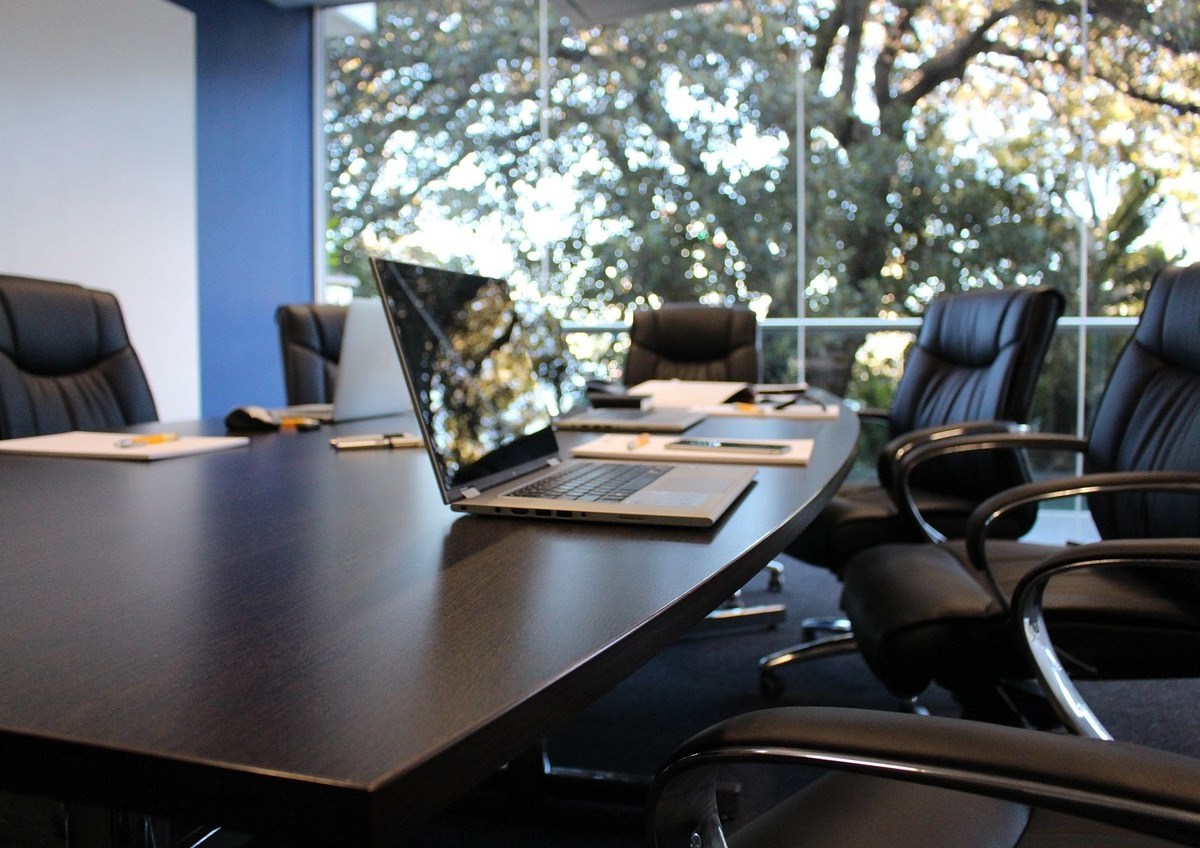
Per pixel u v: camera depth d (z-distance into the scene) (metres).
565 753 2.00
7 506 1.05
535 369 1.40
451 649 0.54
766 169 4.55
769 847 0.69
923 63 4.30
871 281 4.45
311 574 0.73
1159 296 1.63
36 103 3.85
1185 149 3.93
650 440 1.64
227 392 5.00
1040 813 0.75
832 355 4.54
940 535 1.99
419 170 5.25
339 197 5.50
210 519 0.97
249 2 5.07
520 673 0.50
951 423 2.40
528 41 4.91
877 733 0.50
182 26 4.54
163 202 4.46
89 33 4.07
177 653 0.54
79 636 0.57
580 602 0.65
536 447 1.28
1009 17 4.16
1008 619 1.30
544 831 1.69
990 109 4.22
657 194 4.71
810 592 3.35
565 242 4.88
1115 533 1.61
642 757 1.98
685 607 0.66
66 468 1.39
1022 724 1.38
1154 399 1.58
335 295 5.55
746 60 4.55
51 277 3.94
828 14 4.42
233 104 4.97
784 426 1.98
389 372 2.27
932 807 0.75
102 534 0.89
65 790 0.42
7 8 3.73
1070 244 4.14
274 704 0.46
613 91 4.77
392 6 5.27
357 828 0.37
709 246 4.65
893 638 1.36
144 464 1.44
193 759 0.39
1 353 2.04
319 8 5.46
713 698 2.32
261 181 5.18
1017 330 2.16
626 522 0.93
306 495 1.14
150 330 4.42
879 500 2.36
